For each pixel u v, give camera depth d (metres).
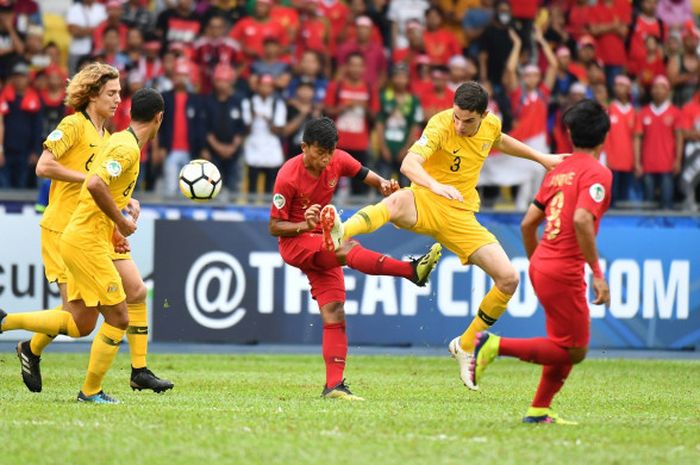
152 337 47.84
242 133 54.53
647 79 60.34
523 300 49.19
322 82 56.28
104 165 25.02
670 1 61.56
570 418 25.88
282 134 54.84
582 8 59.78
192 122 54.12
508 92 56.88
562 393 34.00
